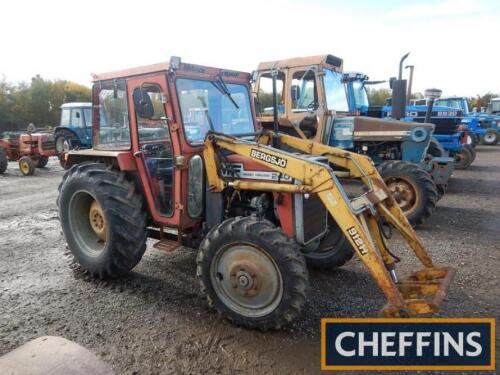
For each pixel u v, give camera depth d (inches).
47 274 153.6
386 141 252.1
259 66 269.0
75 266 160.9
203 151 134.5
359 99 333.1
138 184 146.9
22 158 451.5
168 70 125.1
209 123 133.2
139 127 140.6
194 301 130.9
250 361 99.8
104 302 130.3
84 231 155.6
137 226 139.6
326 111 252.5
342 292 135.6
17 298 133.6
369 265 102.7
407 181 212.2
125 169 141.7
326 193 107.9
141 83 133.6
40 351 57.9
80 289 140.3
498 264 159.0
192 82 134.0
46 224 227.1
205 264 116.2
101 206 139.7
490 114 784.3
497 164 476.4
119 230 137.3
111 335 111.2
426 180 208.2
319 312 122.2
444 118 375.6
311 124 258.4
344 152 140.8
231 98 147.5
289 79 259.0
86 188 144.4
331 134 262.4
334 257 147.5
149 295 135.0
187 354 102.6
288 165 113.7
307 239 122.6
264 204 126.5
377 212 124.9
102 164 151.7
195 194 135.8
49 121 1200.8
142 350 104.3
